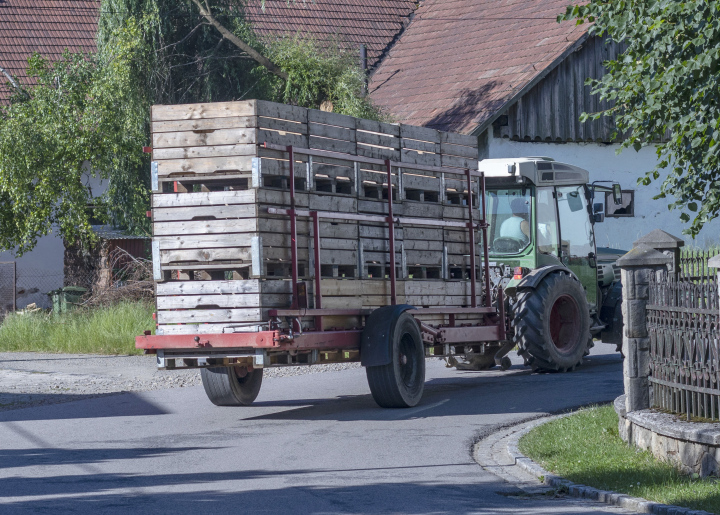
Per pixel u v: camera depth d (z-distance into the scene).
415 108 42.69
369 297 17.30
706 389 11.65
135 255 37.56
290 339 15.18
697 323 11.87
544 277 22.00
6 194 34.88
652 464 11.82
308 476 11.84
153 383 22.00
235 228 15.31
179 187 15.91
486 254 20.55
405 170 18.28
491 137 41.00
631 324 13.22
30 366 25.61
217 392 17.84
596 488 10.88
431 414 16.67
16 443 14.34
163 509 10.11
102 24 37.44
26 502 10.43
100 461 12.84
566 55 41.06
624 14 15.55
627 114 16.58
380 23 52.16
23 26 43.94
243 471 12.14
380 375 17.05
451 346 19.47
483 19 48.16
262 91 39.59
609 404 16.69
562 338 22.62
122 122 35.16
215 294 15.51
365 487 11.23
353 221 17.02
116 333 29.61
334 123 16.81
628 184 44.53
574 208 24.38
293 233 15.70
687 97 15.23
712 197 15.86
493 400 18.14
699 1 14.16
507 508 10.24
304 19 49.97
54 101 34.41
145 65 36.25
